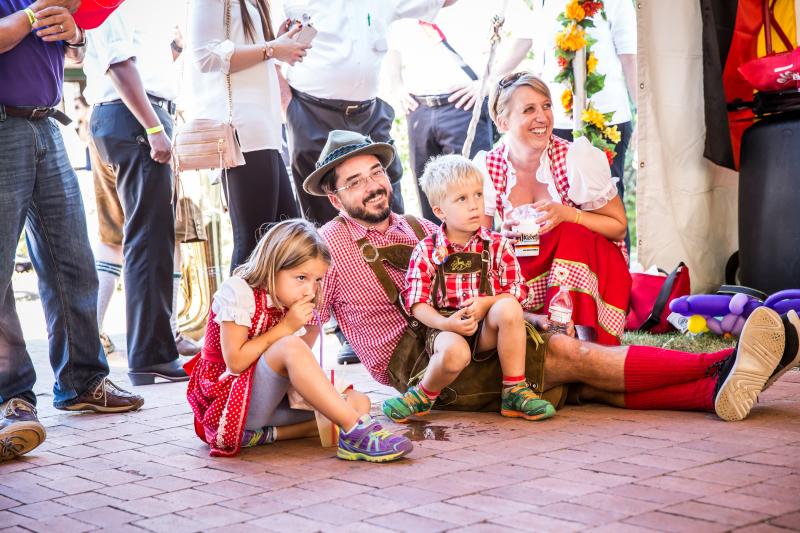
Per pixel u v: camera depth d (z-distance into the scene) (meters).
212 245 6.45
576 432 3.29
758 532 2.17
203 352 3.42
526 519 2.35
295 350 3.13
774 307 4.65
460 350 3.50
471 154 5.95
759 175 5.36
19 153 3.65
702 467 2.74
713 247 5.89
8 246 3.62
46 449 3.53
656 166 5.77
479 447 3.16
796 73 5.11
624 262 4.28
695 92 5.73
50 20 3.59
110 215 5.67
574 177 4.19
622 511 2.37
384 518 2.42
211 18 4.66
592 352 3.61
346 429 3.10
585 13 4.92
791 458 2.79
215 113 4.70
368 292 3.84
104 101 4.91
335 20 5.24
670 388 3.54
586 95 5.00
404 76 6.10
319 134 5.32
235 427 3.21
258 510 2.57
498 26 4.97
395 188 5.71
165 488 2.88
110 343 6.15
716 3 5.61
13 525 2.58
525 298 3.77
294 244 3.21
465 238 3.72
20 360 3.71
